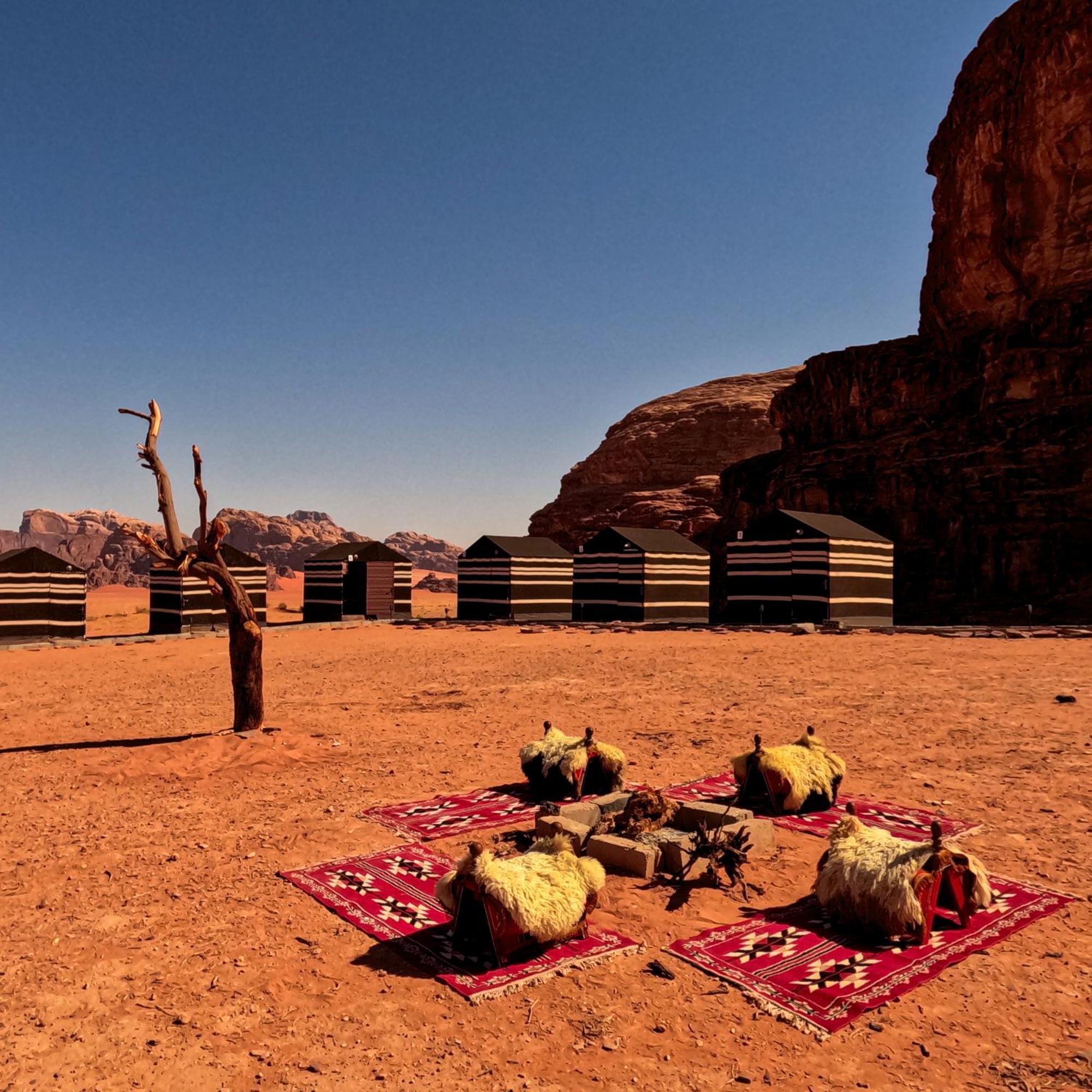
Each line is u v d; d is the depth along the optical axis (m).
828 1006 6.34
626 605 45.06
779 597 38.84
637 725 17.12
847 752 14.45
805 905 8.24
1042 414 45.69
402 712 19.36
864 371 58.44
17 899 8.64
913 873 7.34
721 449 103.50
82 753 15.21
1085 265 48.72
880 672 23.75
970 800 11.48
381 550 54.66
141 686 25.33
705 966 7.05
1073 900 8.20
